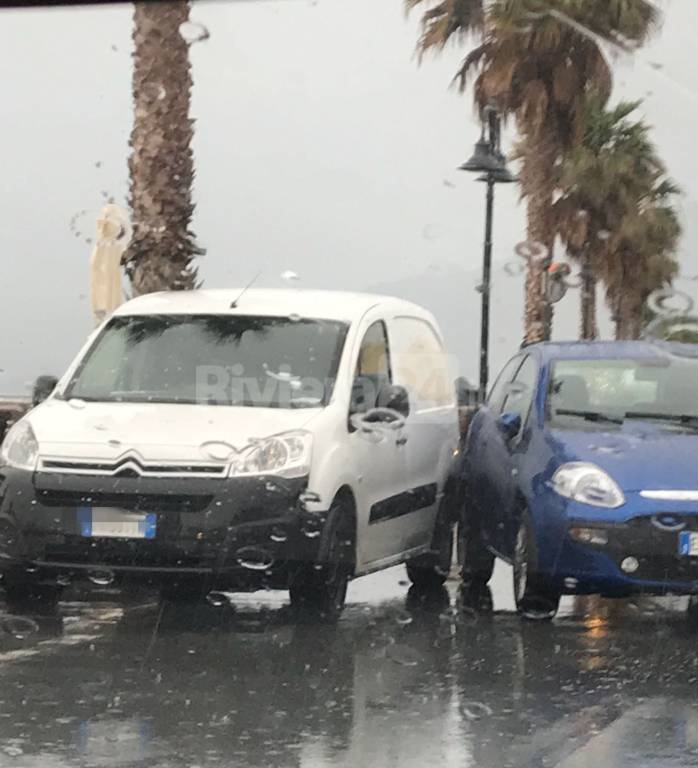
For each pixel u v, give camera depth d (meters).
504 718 5.95
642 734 5.70
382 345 9.40
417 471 9.27
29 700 6.15
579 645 7.56
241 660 7.01
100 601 8.60
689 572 7.94
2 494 8.06
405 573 10.19
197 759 5.28
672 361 9.35
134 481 7.87
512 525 8.66
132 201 14.77
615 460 8.23
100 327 9.44
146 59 14.59
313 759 5.30
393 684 6.55
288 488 7.89
